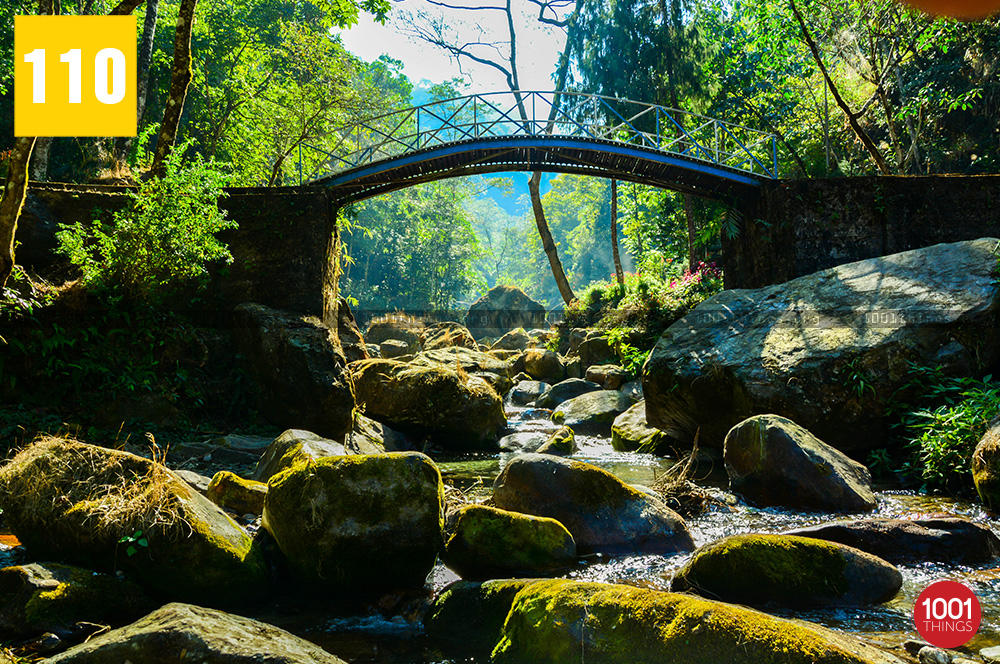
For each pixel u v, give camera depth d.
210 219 9.96
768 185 14.69
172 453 8.75
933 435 7.45
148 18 17.39
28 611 3.79
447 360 16.92
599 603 3.43
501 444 11.64
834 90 16.88
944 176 13.45
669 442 10.34
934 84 20.69
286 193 11.53
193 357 10.23
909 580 4.52
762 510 6.59
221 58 24.66
